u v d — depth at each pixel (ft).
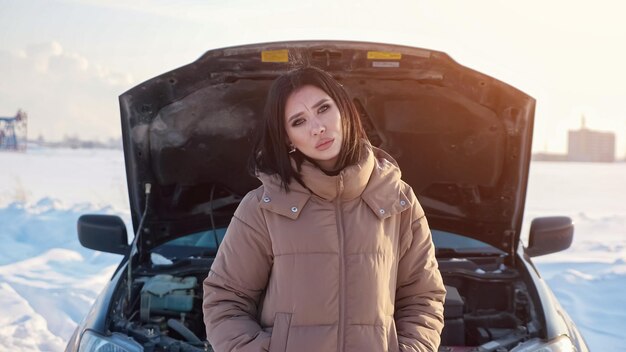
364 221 6.29
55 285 20.66
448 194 12.03
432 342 6.61
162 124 11.00
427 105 11.10
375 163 6.60
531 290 10.37
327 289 6.09
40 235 29.07
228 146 11.48
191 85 10.64
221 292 6.49
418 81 10.87
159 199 11.73
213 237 12.19
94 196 45.68
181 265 11.33
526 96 10.39
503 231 11.87
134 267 11.16
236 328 6.28
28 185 51.83
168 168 11.46
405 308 6.85
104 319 9.19
